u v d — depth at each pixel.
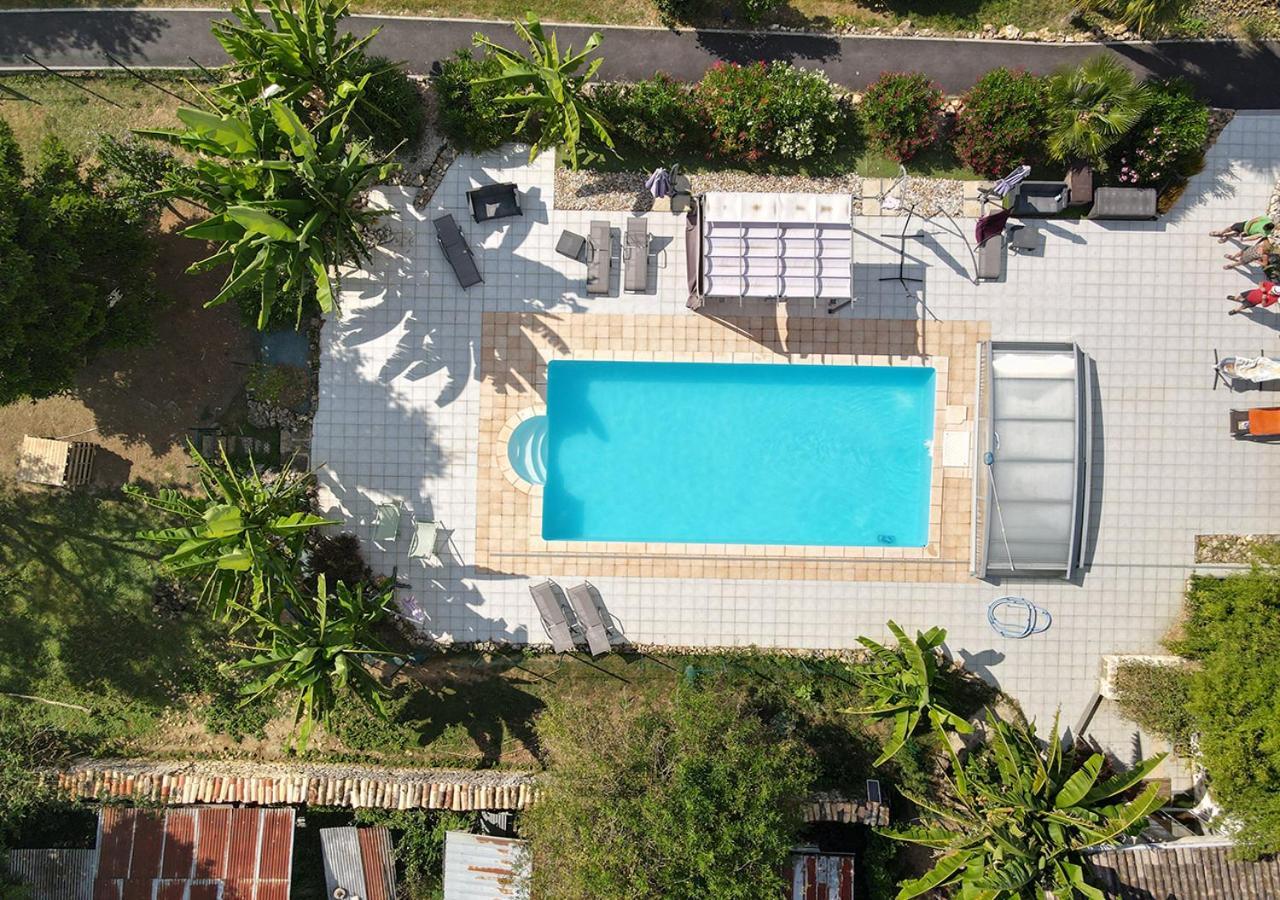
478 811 25.08
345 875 24.78
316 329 25.09
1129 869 22.27
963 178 25.41
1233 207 25.22
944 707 22.67
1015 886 19.80
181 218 25.12
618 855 20.11
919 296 25.30
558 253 25.16
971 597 25.33
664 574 25.27
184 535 20.31
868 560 25.25
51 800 24.06
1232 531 25.25
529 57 25.20
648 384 25.52
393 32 25.22
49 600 25.33
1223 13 25.14
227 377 25.27
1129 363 25.25
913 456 25.53
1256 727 21.38
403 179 25.12
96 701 25.31
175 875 24.08
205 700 25.38
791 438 25.61
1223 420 25.30
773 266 22.98
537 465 25.36
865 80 25.39
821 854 23.95
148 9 25.16
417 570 25.25
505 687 25.39
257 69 21.14
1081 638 25.39
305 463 25.22
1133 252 25.25
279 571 20.84
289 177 20.09
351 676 21.84
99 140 23.45
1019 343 24.45
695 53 25.38
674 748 21.78
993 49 25.31
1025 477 24.30
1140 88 23.55
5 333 20.41
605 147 25.12
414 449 25.23
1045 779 21.31
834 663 25.30
